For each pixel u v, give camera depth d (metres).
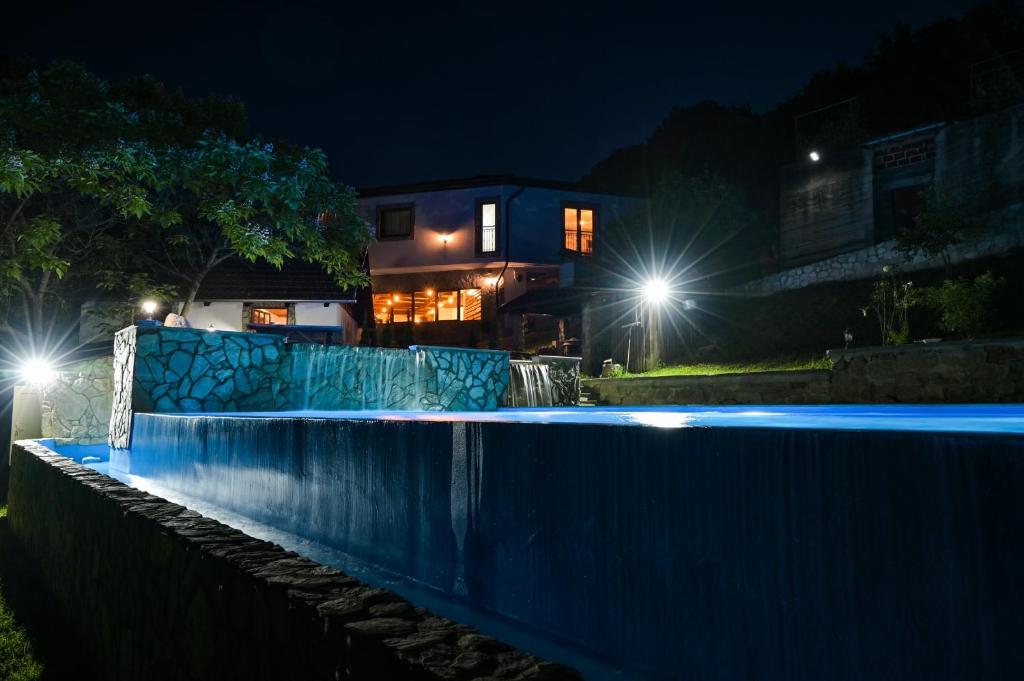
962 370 10.89
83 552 4.91
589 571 3.08
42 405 12.00
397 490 4.41
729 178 37.28
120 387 10.94
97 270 17.81
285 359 11.07
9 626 5.38
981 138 18.92
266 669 2.32
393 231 31.16
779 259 24.56
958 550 1.90
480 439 3.75
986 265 15.58
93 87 15.24
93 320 18.58
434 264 30.52
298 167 16.39
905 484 2.04
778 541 2.37
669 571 2.74
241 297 21.86
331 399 11.41
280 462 5.89
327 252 17.22
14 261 14.49
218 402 10.48
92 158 13.66
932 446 1.98
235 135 18.16
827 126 24.77
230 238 15.43
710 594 2.58
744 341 19.20
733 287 21.62
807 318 18.45
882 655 2.07
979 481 1.86
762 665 2.40
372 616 2.02
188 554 2.97
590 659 3.00
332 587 2.29
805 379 12.91
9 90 14.38
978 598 1.86
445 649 1.78
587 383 17.44
